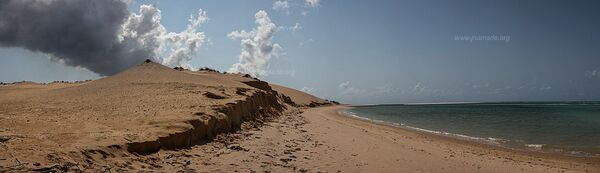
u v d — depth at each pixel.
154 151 12.87
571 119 45.47
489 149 20.64
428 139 24.56
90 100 27.94
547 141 24.19
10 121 16.12
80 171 9.36
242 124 24.17
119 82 39.84
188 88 36.09
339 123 35.66
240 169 11.86
